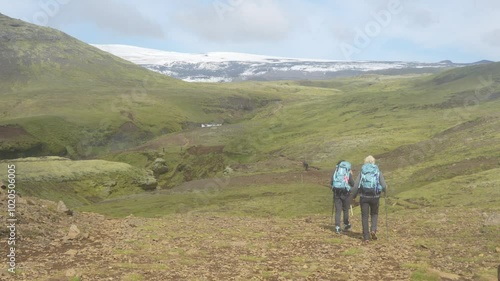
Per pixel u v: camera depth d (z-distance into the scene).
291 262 12.70
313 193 56.12
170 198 64.94
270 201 49.78
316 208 44.53
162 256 12.93
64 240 14.36
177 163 155.88
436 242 15.36
